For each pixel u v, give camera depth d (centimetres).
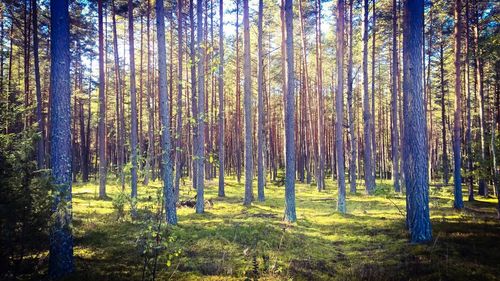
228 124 4656
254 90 4272
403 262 864
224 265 846
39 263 821
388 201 2130
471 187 2219
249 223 1352
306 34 3369
